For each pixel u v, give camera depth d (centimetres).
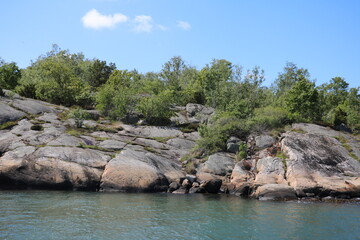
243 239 998
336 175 1984
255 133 2569
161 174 2041
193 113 3734
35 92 3634
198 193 1983
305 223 1198
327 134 2595
